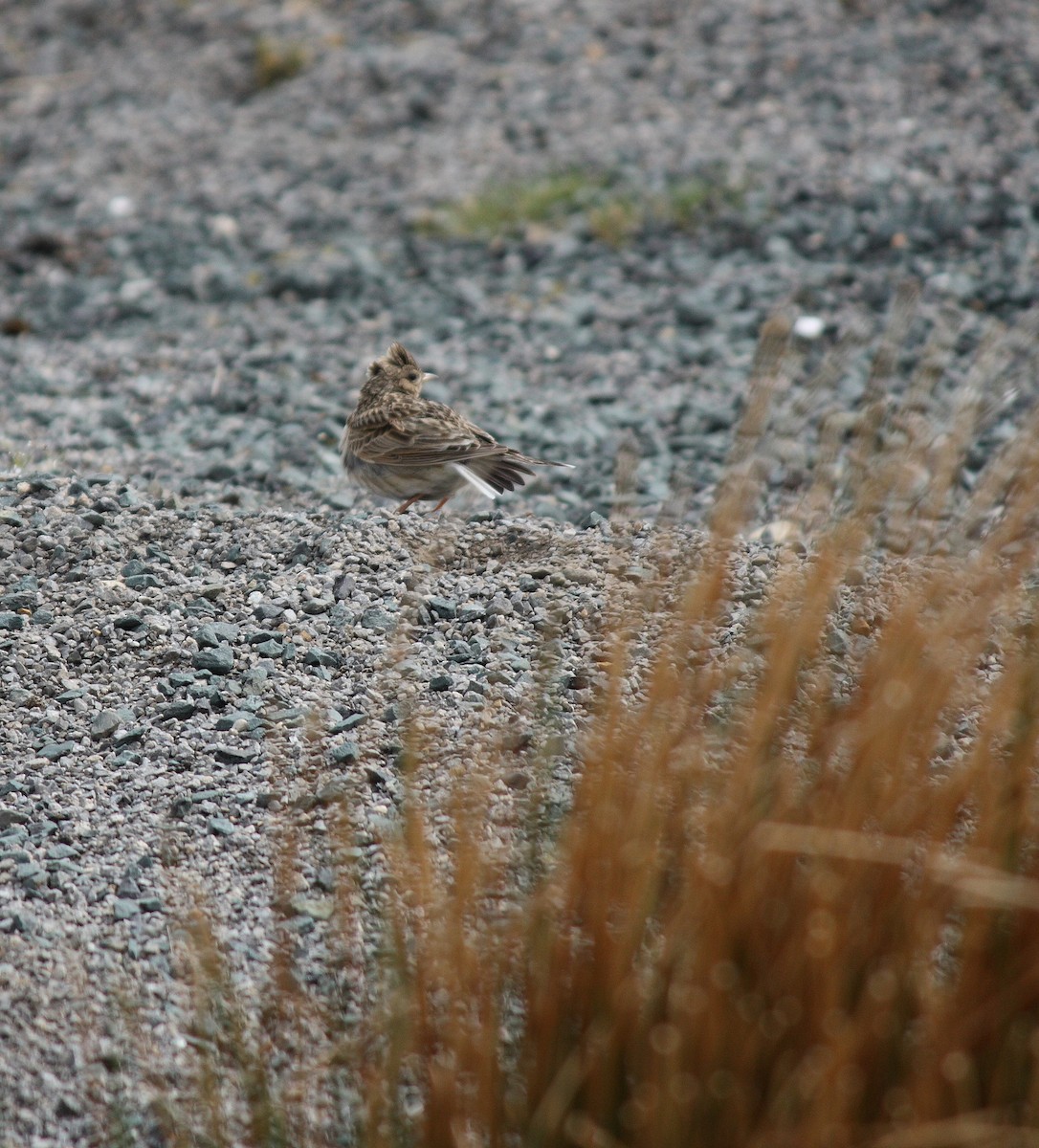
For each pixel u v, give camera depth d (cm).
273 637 1080
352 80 2580
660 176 2209
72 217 2273
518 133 2373
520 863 793
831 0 2561
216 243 2181
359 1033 721
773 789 707
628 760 734
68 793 932
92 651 1066
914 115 2267
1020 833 692
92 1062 744
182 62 2725
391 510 1327
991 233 2017
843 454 1505
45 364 1852
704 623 801
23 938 817
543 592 1128
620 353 1838
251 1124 686
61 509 1248
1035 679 739
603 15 2644
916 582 841
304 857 872
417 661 1052
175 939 802
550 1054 666
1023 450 833
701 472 1537
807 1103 616
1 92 2697
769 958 664
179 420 1677
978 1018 657
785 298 1920
